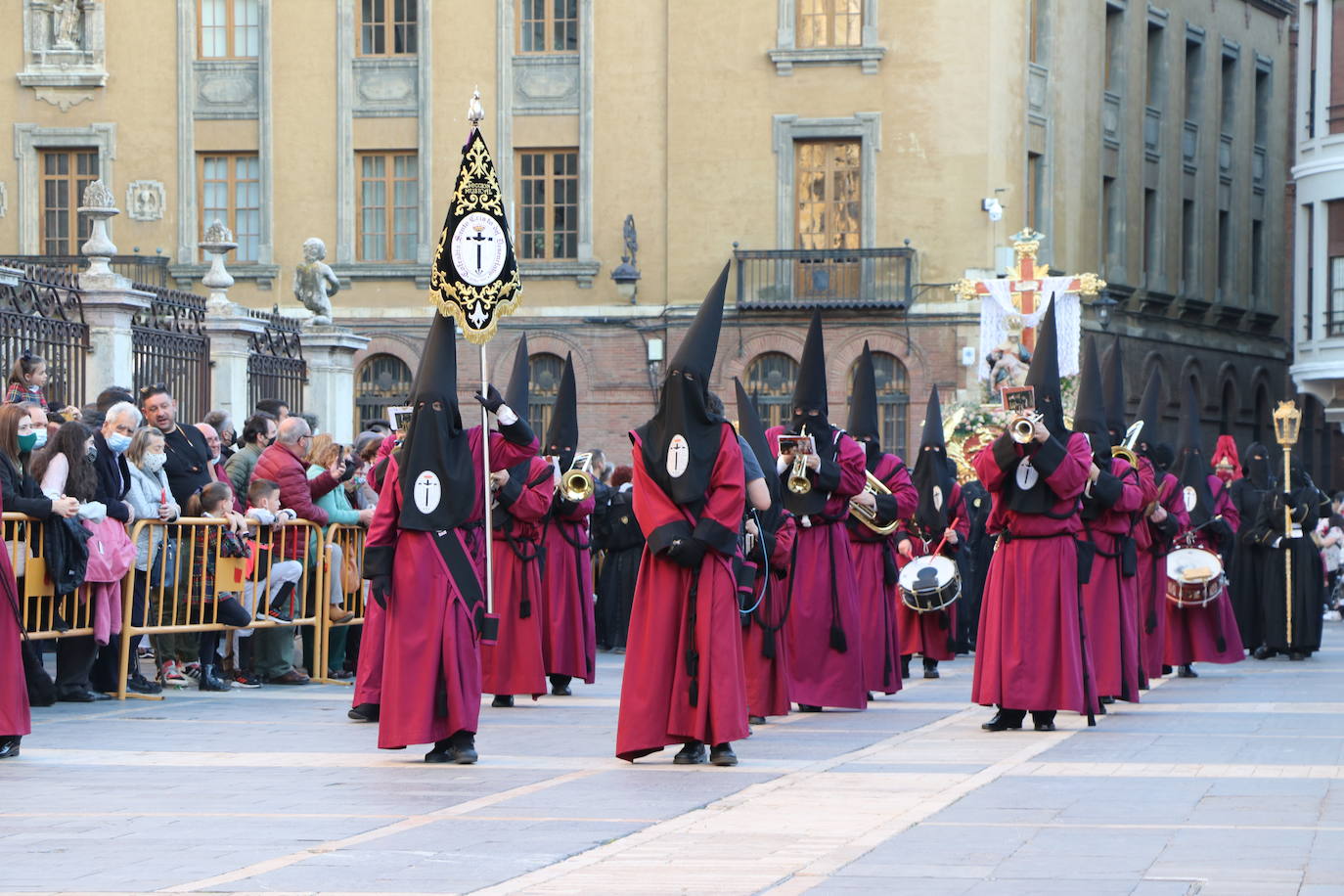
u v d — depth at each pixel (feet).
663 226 169.27
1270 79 220.64
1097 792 37.70
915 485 78.23
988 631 51.21
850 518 61.98
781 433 58.29
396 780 39.99
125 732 49.62
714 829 33.14
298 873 29.09
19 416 53.98
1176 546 80.84
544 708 57.93
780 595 54.13
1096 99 182.60
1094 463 54.95
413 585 42.57
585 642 61.82
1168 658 73.82
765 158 167.22
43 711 54.70
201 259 171.22
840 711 57.93
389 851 30.91
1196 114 203.92
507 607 58.49
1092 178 181.78
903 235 165.48
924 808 35.45
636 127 169.27
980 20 164.14
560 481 60.44
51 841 32.12
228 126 171.32
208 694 60.49
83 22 171.73
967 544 87.40
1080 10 178.91
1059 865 29.40
